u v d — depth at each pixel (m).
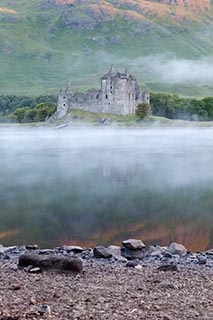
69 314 15.61
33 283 19.52
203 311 16.23
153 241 33.16
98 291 18.52
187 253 27.17
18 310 15.77
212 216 41.03
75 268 21.67
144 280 20.64
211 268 23.28
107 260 25.19
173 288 19.12
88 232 35.66
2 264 23.91
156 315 15.71
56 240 33.41
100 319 15.22
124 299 17.45
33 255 22.69
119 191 55.16
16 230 36.22
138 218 40.75
